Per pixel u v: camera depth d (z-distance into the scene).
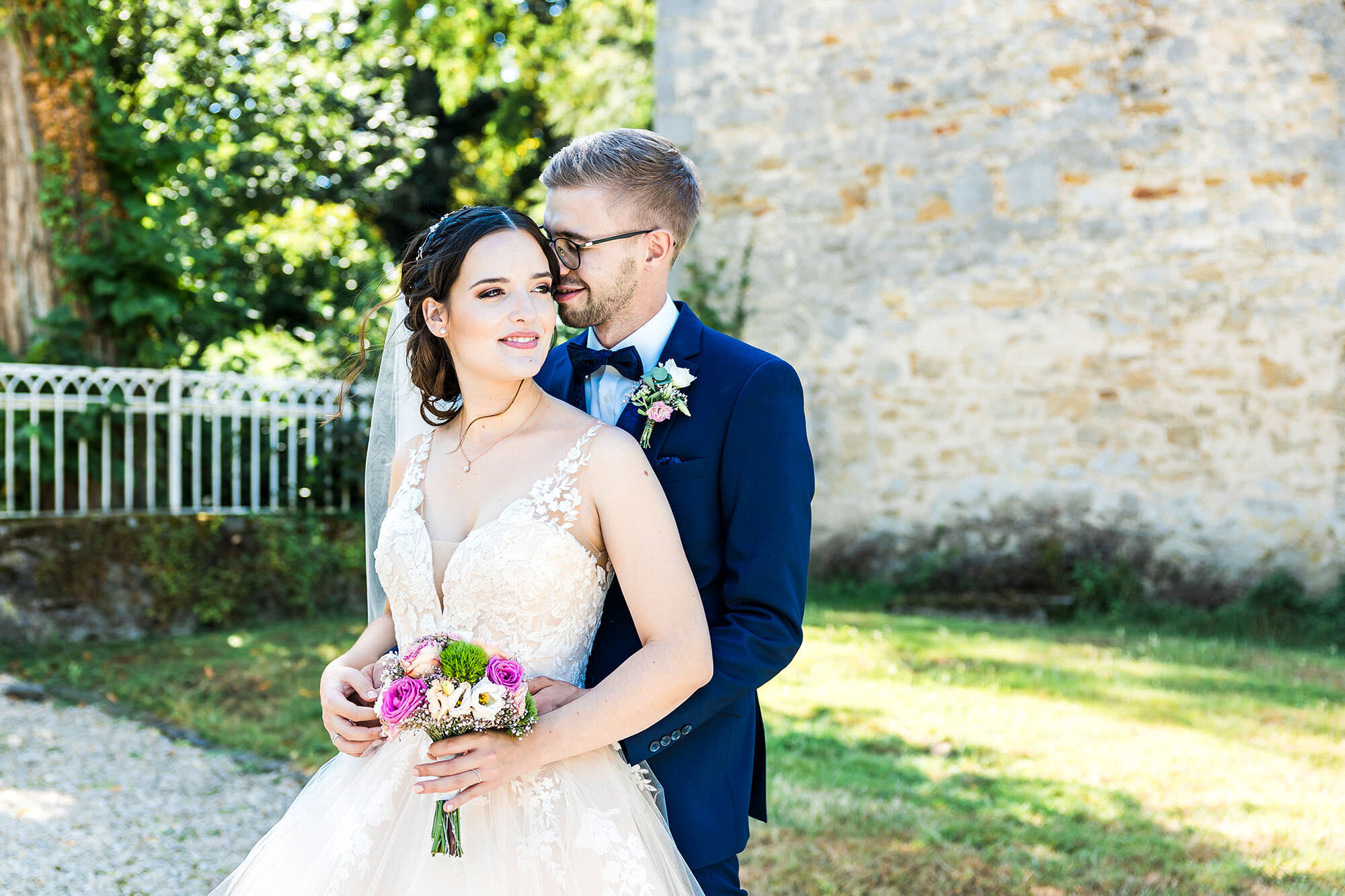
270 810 3.87
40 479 6.87
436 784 1.54
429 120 13.95
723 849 1.82
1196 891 3.07
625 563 1.68
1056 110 8.31
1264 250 7.76
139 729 4.82
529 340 1.75
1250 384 7.79
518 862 1.66
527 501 1.74
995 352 8.50
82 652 6.22
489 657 1.57
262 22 12.00
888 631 6.79
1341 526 7.56
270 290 13.80
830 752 4.33
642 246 1.90
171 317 7.78
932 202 8.69
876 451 8.85
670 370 1.86
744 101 9.25
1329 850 3.35
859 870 3.23
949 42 8.61
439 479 1.87
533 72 15.83
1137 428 8.09
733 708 1.87
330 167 13.48
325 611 7.55
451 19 14.46
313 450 7.69
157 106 8.59
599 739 1.60
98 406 6.84
